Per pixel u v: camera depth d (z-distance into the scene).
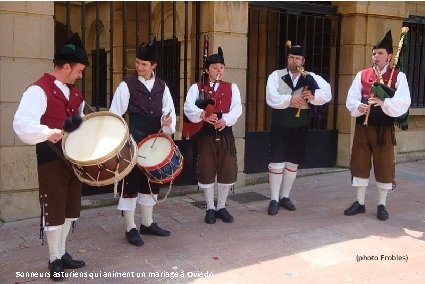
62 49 3.56
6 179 4.98
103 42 9.17
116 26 8.61
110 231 4.82
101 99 9.09
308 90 5.22
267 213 5.49
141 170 4.23
